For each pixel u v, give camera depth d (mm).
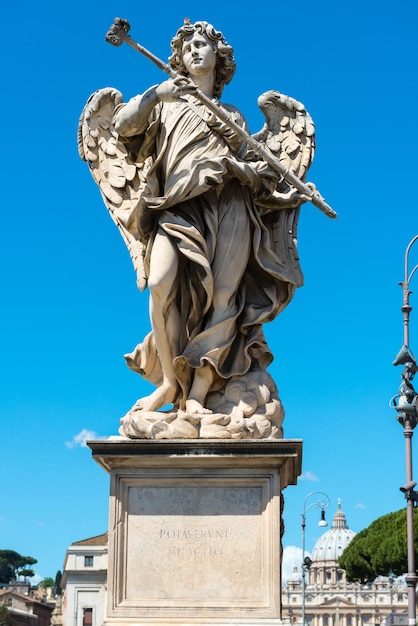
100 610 47938
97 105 8977
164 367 8023
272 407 7941
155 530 7535
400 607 111625
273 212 8492
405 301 16797
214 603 7387
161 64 7969
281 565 7648
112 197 8867
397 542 44594
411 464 17109
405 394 16906
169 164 8109
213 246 8055
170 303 8008
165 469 7613
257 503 7535
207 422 7711
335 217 8266
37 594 112625
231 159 8008
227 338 8016
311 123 8961
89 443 7602
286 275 8219
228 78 8727
